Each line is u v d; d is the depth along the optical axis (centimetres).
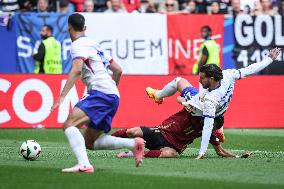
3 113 4478
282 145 3669
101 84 2364
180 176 2309
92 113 2341
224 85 2802
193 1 5547
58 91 4531
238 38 5091
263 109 4806
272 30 5128
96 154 3027
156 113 4619
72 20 2375
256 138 4059
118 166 2562
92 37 4878
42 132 4272
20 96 4497
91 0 5156
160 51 4972
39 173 2338
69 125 2338
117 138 2400
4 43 4753
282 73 5069
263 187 2106
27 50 4784
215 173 2398
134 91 4603
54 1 5225
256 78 4797
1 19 4734
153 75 4631
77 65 2320
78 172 2345
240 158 2884
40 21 4784
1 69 4750
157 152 2859
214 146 2908
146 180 2212
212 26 5034
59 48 4809
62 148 3356
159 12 5391
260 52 5128
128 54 4928
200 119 2850
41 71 4784
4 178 2233
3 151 3156
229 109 4750
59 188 2053
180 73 5006
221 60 5056
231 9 5434
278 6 5719
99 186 2088
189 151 3262
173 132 2878
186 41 5006
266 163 2700
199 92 2830
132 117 4591
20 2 5097
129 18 4916
